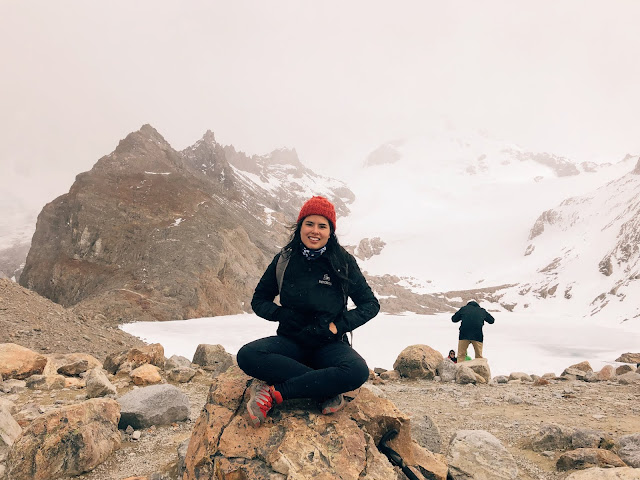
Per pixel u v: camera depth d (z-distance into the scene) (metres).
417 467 3.54
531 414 6.73
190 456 2.83
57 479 4.00
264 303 3.01
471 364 10.50
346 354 2.84
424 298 103.00
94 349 12.55
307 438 2.70
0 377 7.02
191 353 21.22
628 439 4.70
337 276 2.86
